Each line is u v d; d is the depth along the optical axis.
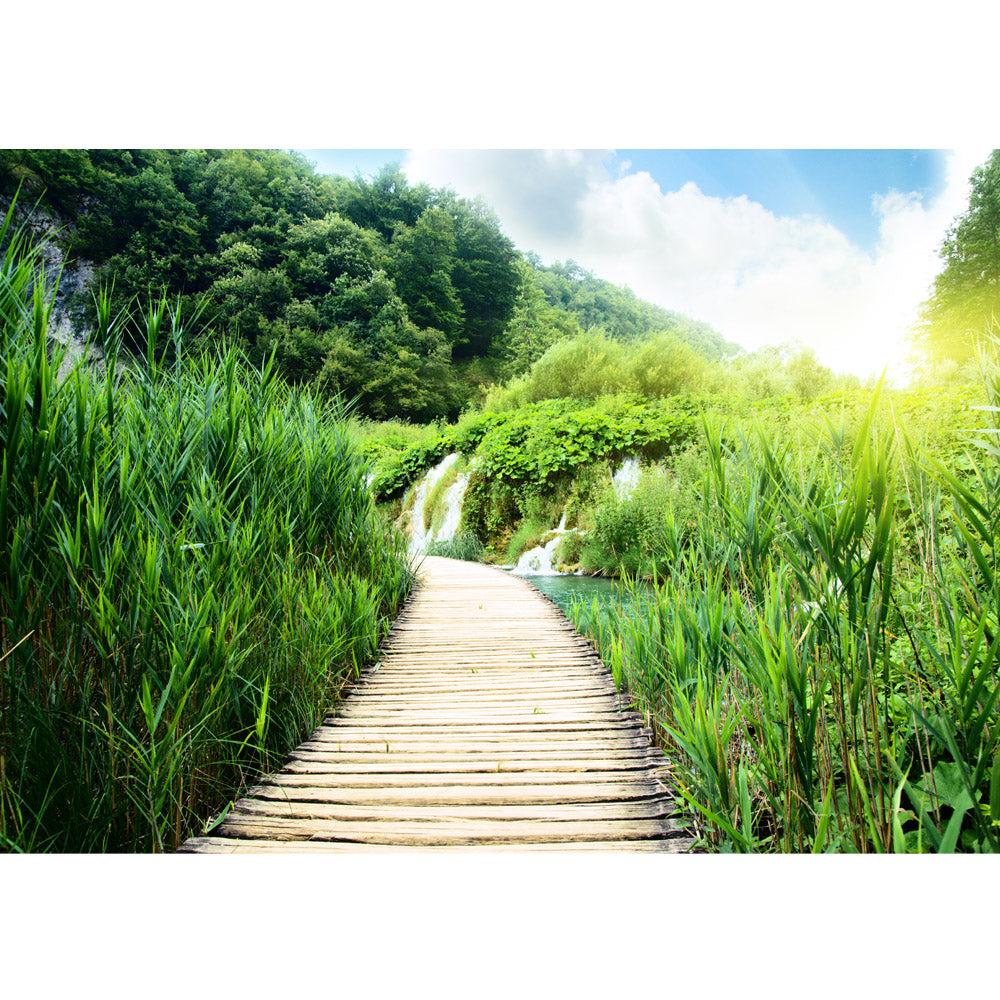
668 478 8.02
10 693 1.62
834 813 1.57
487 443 11.73
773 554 2.17
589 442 9.91
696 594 2.49
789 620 1.84
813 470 1.95
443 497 13.14
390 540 5.87
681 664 2.30
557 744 2.44
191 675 1.93
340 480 4.50
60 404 2.00
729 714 1.88
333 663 3.24
